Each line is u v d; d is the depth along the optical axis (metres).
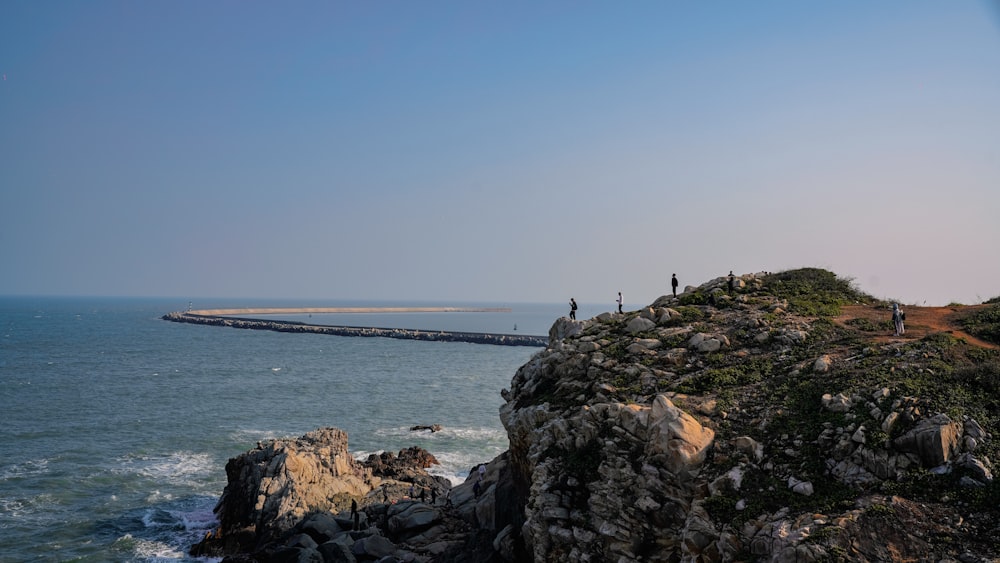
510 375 124.69
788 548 17.44
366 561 31.86
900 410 20.97
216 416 79.31
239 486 43.97
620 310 41.72
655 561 20.91
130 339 194.75
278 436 69.62
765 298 35.09
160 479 54.62
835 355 26.52
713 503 20.20
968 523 17.39
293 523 39.75
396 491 46.38
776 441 21.80
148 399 90.12
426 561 31.00
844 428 21.14
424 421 79.06
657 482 21.72
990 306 32.50
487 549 29.20
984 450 19.30
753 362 27.27
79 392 95.00
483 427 76.38
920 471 19.19
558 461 25.00
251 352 160.38
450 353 169.25
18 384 101.62
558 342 34.75
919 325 29.94
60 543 41.81
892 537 17.27
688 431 22.05
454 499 40.44
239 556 34.19
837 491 19.36
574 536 22.47
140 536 43.09
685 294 37.72
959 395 21.50
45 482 53.03
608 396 26.53
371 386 106.00
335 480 45.09
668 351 29.28
